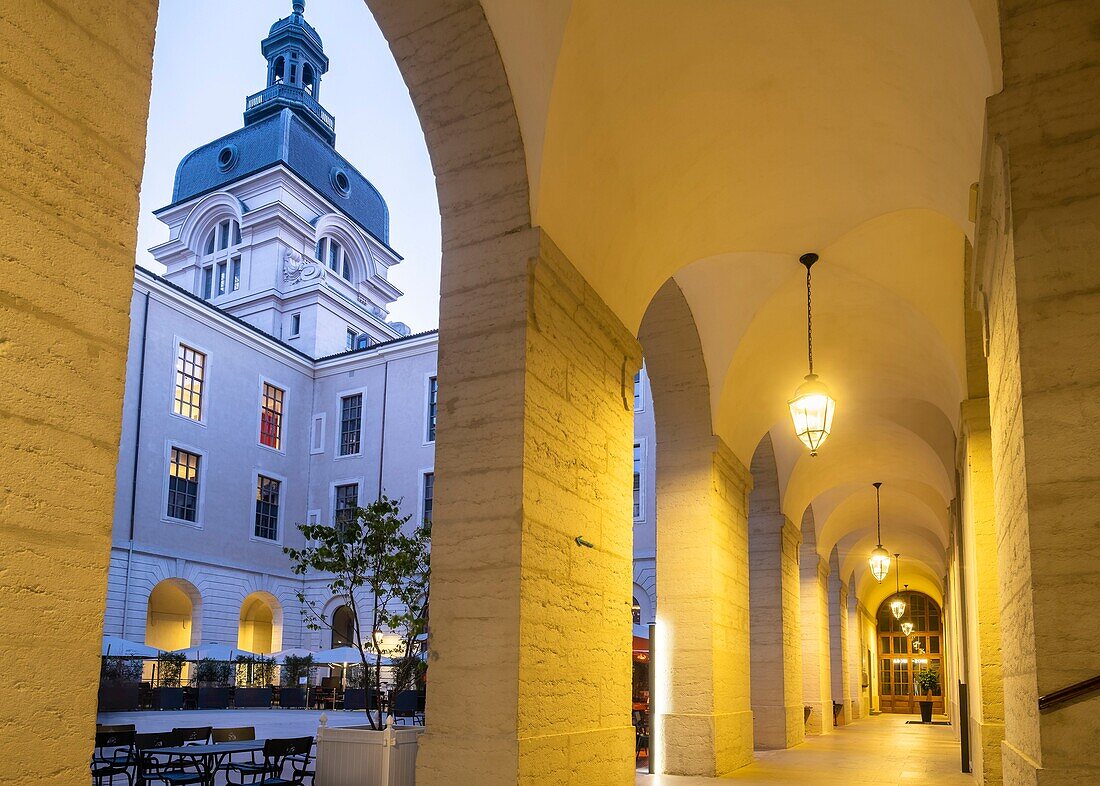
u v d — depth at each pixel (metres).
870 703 36.84
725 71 7.66
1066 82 4.91
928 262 10.49
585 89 6.95
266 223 53.91
